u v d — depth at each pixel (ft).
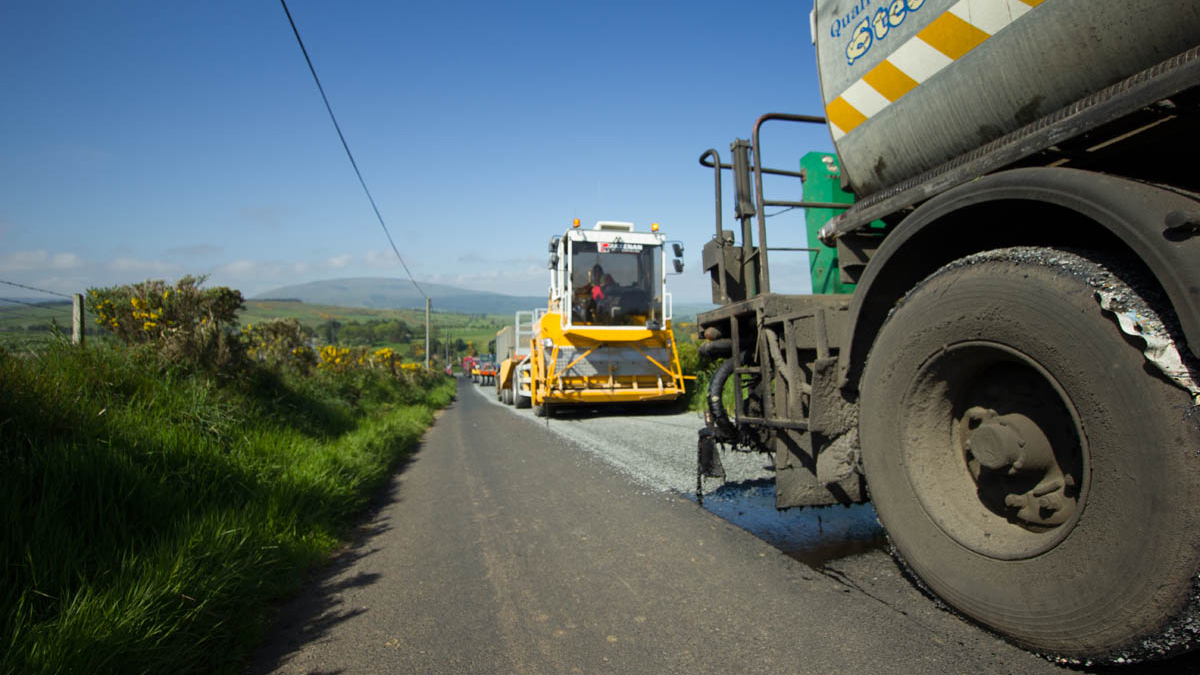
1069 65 5.88
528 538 12.52
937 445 7.30
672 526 12.65
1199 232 4.54
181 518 10.33
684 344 46.98
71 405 12.42
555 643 7.70
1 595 7.19
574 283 40.63
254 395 21.98
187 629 7.62
